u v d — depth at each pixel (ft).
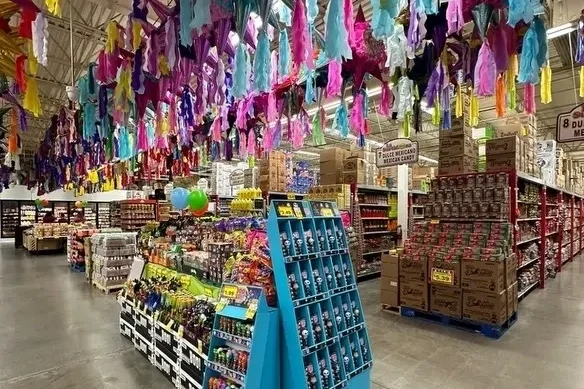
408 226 31.14
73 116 19.47
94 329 14.94
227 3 7.30
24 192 64.49
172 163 23.58
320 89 11.94
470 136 17.83
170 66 8.54
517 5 5.89
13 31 10.43
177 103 12.74
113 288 22.02
